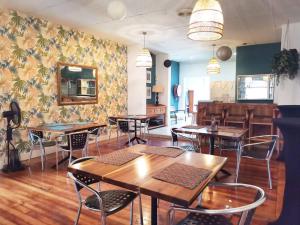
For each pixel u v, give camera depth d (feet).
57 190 10.09
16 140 14.29
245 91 23.26
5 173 12.30
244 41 21.33
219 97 30.71
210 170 5.54
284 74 15.81
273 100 21.84
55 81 16.56
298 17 14.74
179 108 38.81
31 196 9.52
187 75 38.24
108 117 20.35
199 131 11.43
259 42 21.67
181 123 31.30
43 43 15.58
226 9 13.35
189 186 4.60
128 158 6.53
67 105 17.48
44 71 15.78
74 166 5.99
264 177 11.70
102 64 20.67
